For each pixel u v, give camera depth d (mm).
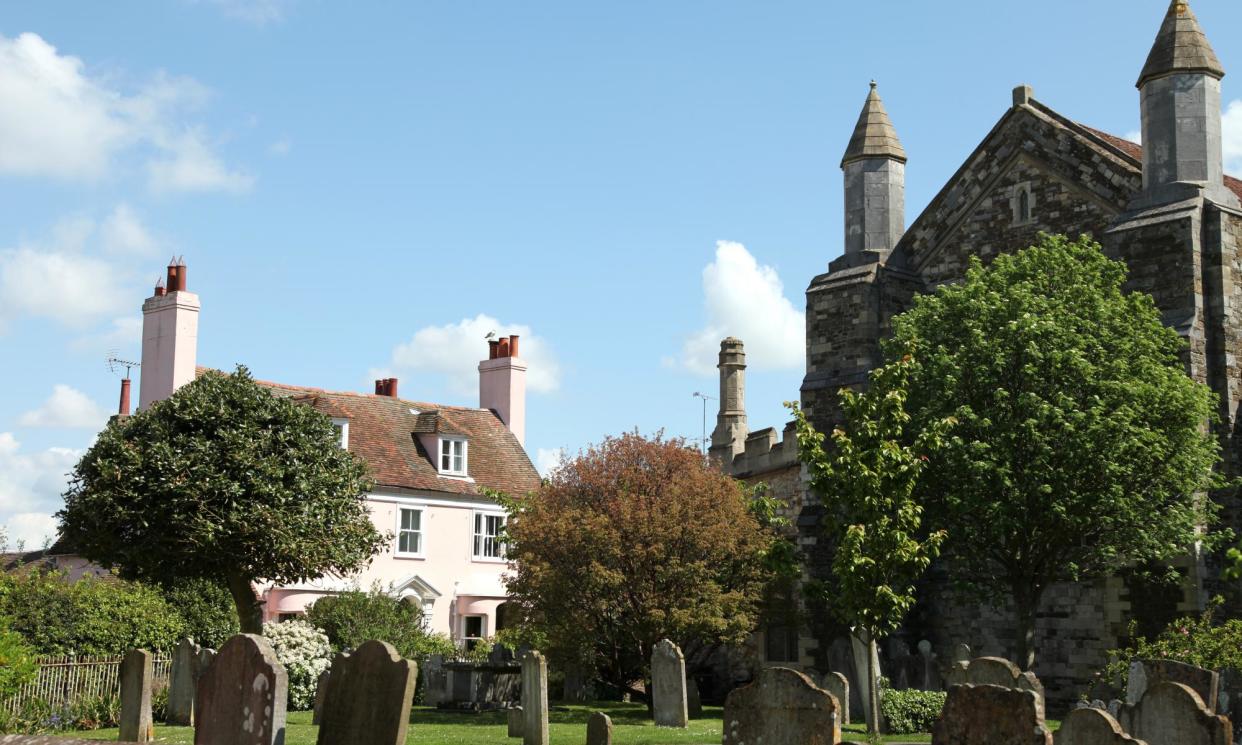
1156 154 27891
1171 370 24859
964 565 28219
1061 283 26281
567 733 23062
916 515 21109
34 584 28156
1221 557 26344
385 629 33719
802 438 21906
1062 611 28609
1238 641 22125
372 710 12656
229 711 13148
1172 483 24531
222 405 29875
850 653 29875
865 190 33094
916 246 33188
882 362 32031
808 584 22406
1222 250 26953
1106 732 13031
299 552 29562
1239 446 26703
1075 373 24672
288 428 30594
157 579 29625
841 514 22406
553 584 28609
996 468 24094
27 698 23703
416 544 41438
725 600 28891
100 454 29312
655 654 23844
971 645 30188
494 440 46562
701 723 25828
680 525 28922
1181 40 27891
